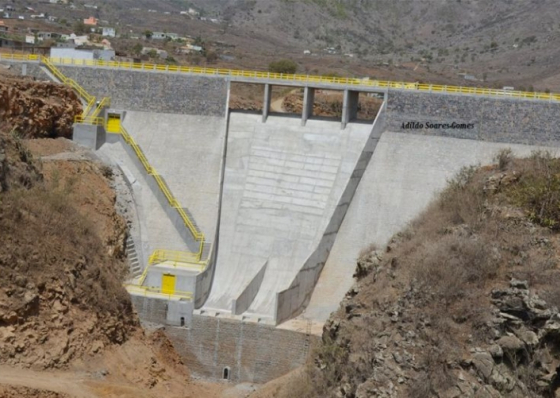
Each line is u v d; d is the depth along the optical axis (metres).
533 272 35.38
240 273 56.53
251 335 50.69
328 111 84.56
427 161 58.53
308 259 54.56
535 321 33.38
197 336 51.56
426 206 53.38
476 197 44.38
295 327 50.84
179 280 52.94
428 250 39.12
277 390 44.84
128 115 67.19
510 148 55.47
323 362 39.88
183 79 66.31
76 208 53.16
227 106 65.12
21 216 46.41
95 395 42.06
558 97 56.88
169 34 184.12
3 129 58.00
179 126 65.75
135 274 56.22
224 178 61.94
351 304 40.91
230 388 50.12
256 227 58.56
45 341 44.06
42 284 44.91
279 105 86.88
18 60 70.00
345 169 59.47
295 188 59.69
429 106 59.53
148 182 61.69
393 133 60.41
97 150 64.12
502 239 38.44
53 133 64.25
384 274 41.38
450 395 32.28
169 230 59.59
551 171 44.44
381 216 57.38
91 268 48.72
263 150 62.53
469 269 36.34
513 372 32.84
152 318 52.12
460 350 33.50
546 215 40.12
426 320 34.84
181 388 48.97
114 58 82.25
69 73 69.12
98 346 46.72
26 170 51.53
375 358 34.78
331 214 57.25
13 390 38.78
